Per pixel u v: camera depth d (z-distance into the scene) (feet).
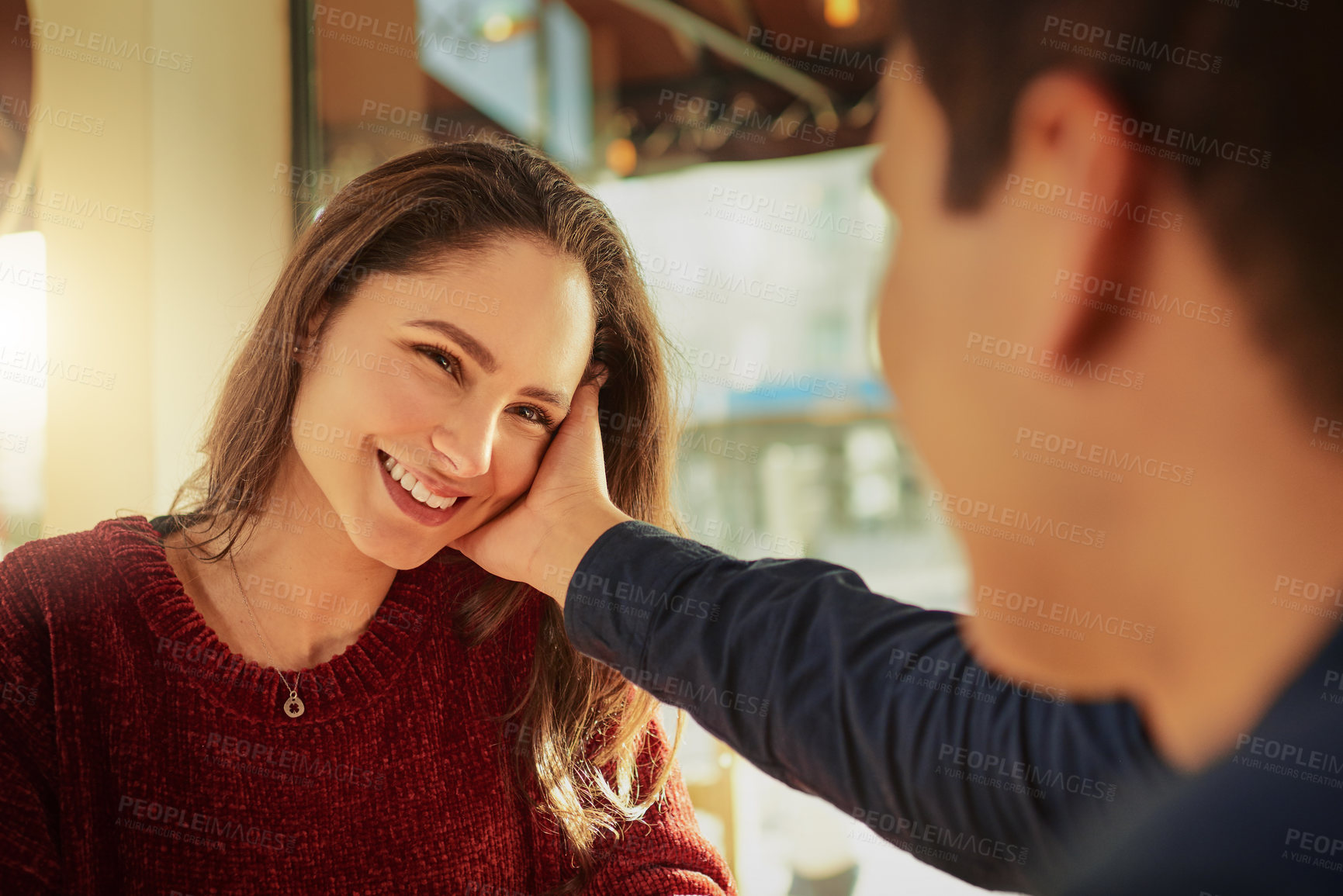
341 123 6.90
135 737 3.00
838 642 1.53
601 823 3.40
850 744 1.48
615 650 1.88
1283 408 0.75
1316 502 0.76
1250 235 0.73
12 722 2.91
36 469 5.58
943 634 1.44
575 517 2.93
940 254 0.89
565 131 10.16
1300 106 0.71
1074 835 1.03
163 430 5.68
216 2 5.95
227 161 6.04
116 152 5.64
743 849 6.37
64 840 2.92
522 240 3.01
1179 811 0.87
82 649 3.00
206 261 5.94
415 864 3.22
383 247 3.00
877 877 7.61
